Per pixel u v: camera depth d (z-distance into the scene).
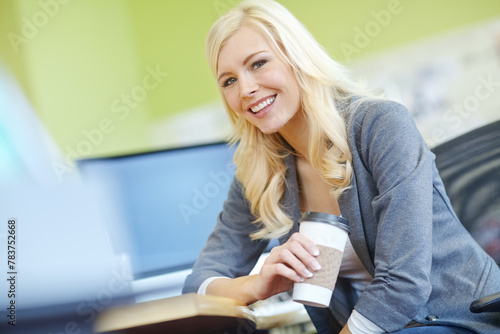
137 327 0.92
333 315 1.51
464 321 1.18
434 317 1.22
